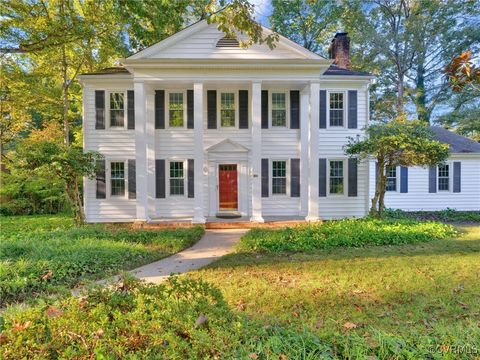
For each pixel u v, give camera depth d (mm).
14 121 20031
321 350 2541
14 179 16875
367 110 13516
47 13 13430
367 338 2846
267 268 6262
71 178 11477
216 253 7949
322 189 13516
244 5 5059
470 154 15875
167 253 7777
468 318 3744
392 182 15977
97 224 12422
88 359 2123
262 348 2439
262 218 12445
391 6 26234
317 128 12195
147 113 13398
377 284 5164
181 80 11992
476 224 12812
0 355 2182
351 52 26156
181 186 13742
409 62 26453
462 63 2783
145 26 15414
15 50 13797
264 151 13797
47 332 2365
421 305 4227
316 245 8258
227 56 12117
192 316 2525
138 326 2336
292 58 12070
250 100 13812
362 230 9484
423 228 10031
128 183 13258
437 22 24625
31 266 5707
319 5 24891
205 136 13805
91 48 16641
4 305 4508
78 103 21406
